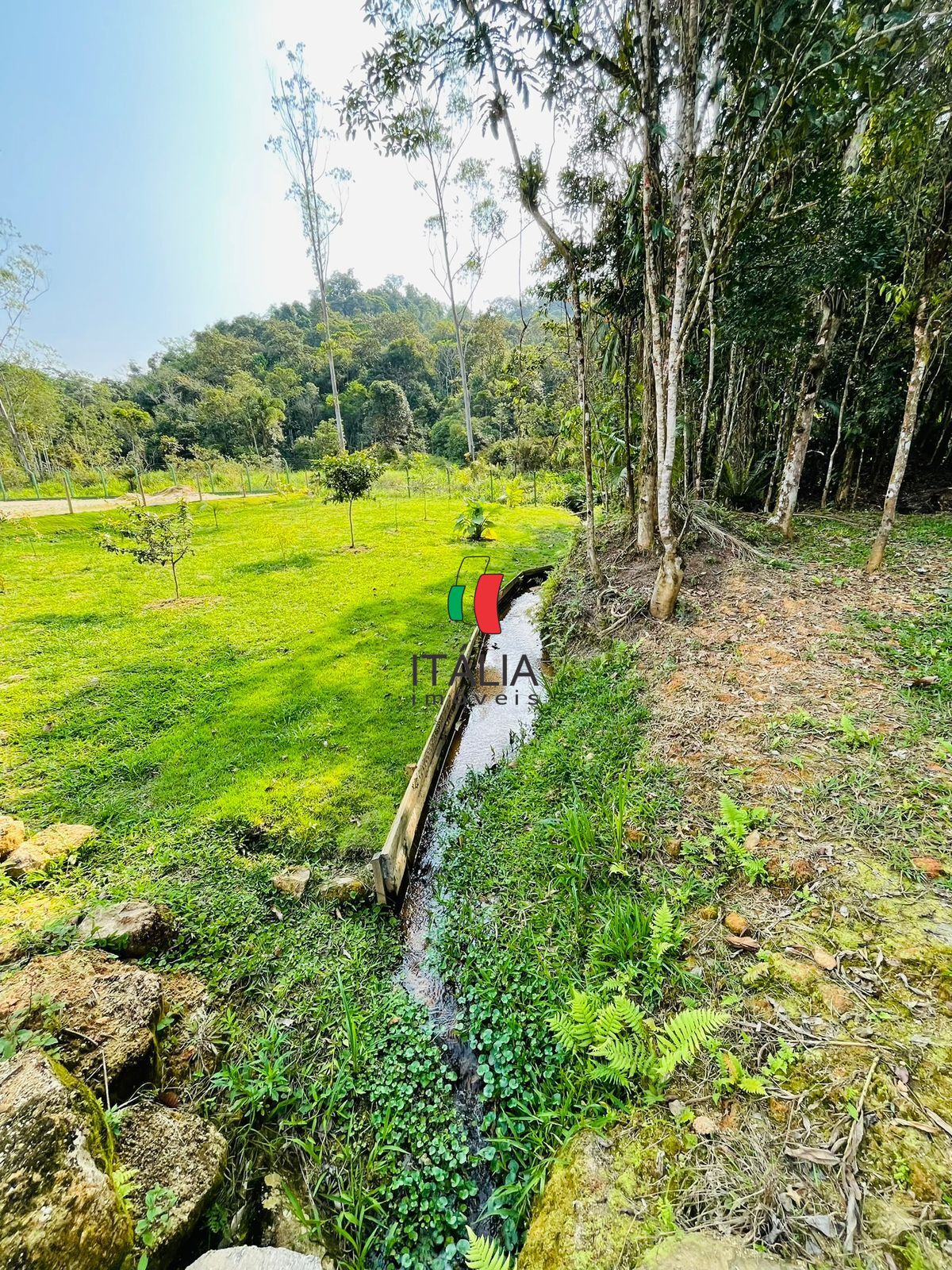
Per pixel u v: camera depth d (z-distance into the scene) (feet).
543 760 14.80
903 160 14.94
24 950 8.98
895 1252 4.33
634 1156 5.65
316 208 70.54
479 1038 8.43
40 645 25.21
